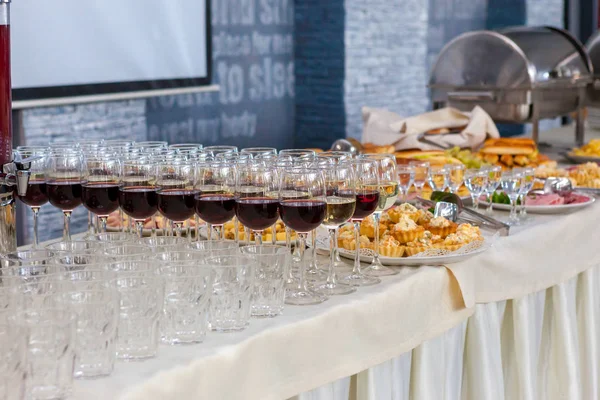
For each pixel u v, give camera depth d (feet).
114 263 3.56
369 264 5.40
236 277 3.90
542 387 7.06
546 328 7.06
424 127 10.62
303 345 4.15
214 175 4.63
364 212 4.96
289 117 20.83
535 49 12.03
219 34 18.30
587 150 10.99
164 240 4.29
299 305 4.42
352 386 4.93
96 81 14.94
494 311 6.05
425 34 22.77
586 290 7.41
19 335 2.75
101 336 3.25
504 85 11.96
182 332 3.72
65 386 2.92
